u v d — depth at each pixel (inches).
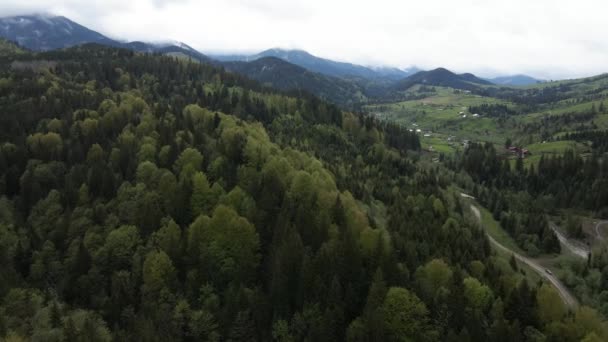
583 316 4074.8
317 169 6451.8
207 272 4379.9
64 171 5871.1
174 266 4480.8
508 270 5147.6
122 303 4099.4
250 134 7027.6
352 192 6747.1
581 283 5880.9
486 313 4028.1
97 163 5634.8
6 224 5007.4
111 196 5359.3
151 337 3582.7
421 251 4940.9
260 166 6028.5
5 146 5984.3
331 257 4168.3
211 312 4035.4
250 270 4456.2
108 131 6904.5
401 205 6471.5
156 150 6048.2
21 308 3850.9
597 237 7770.7
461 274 4271.7
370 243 4532.5
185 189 5098.4
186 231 4709.6
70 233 4867.1
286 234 4414.4
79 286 4350.4
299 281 4003.4
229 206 4859.7
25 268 4653.1
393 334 3686.0
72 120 7170.3
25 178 5487.2
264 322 3895.2
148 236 4761.3
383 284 3833.7
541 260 6909.5
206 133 7062.0
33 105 7716.5
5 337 3368.6
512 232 7706.7
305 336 3705.7
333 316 3683.6
